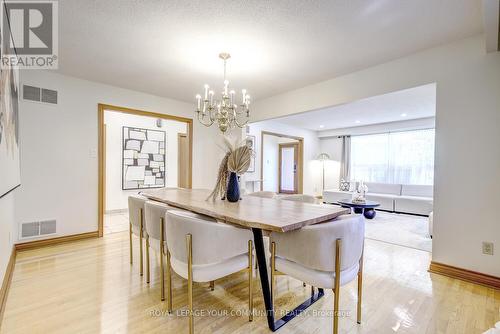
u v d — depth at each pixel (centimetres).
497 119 211
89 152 342
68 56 263
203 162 473
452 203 234
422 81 249
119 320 166
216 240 152
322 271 148
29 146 298
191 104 455
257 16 192
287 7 181
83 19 196
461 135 228
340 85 317
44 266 252
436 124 242
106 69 299
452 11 185
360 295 166
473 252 223
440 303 190
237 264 166
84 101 336
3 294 181
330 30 211
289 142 904
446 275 236
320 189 810
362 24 202
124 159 554
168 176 623
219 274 157
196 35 220
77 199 334
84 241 333
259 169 654
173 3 176
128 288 209
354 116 557
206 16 192
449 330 158
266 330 159
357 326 163
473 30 212
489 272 215
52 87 312
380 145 666
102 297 195
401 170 623
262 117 423
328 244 140
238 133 469
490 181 215
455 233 232
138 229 238
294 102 373
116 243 327
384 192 621
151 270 246
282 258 167
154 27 207
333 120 610
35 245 302
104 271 241
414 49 246
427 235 378
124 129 554
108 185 534
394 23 201
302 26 205
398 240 352
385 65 276
